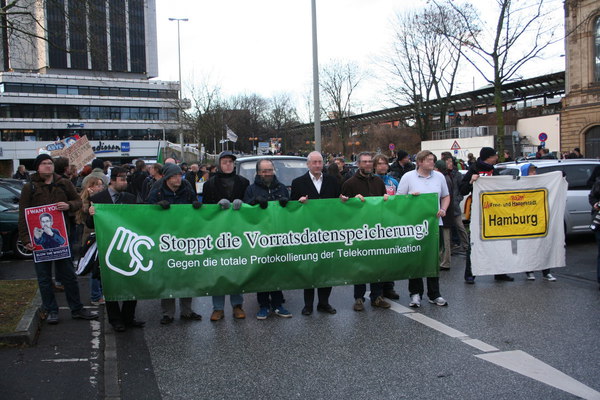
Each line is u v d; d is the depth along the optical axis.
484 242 7.67
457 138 44.50
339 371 4.58
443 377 4.41
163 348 5.26
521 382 4.29
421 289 6.65
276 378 4.46
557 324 5.78
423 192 6.82
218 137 47.72
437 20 35.97
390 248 6.45
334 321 6.09
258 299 6.34
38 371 4.57
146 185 11.37
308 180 6.52
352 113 56.72
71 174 11.38
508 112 60.81
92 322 6.14
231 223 6.02
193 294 5.95
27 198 5.89
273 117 80.25
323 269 6.29
